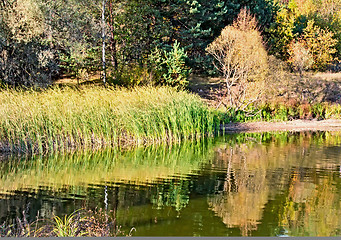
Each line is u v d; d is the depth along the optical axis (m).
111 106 17.42
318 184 10.74
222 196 9.57
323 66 36.97
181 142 18.00
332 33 37.03
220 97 27.78
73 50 25.31
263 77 24.06
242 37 25.14
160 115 18.03
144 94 18.98
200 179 11.32
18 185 10.47
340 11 43.31
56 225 7.34
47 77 24.66
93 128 16.48
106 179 11.21
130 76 25.95
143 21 30.41
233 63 25.45
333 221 7.95
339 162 13.65
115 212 8.34
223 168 12.72
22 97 16.69
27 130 15.09
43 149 15.36
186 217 8.07
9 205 8.72
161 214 8.23
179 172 12.14
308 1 45.03
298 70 29.22
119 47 30.55
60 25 24.64
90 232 6.79
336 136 20.19
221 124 23.11
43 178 11.29
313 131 21.91
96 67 28.45
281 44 36.97
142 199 9.27
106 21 29.38
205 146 17.00
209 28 32.12
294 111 25.84
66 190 10.03
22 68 23.94
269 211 8.55
